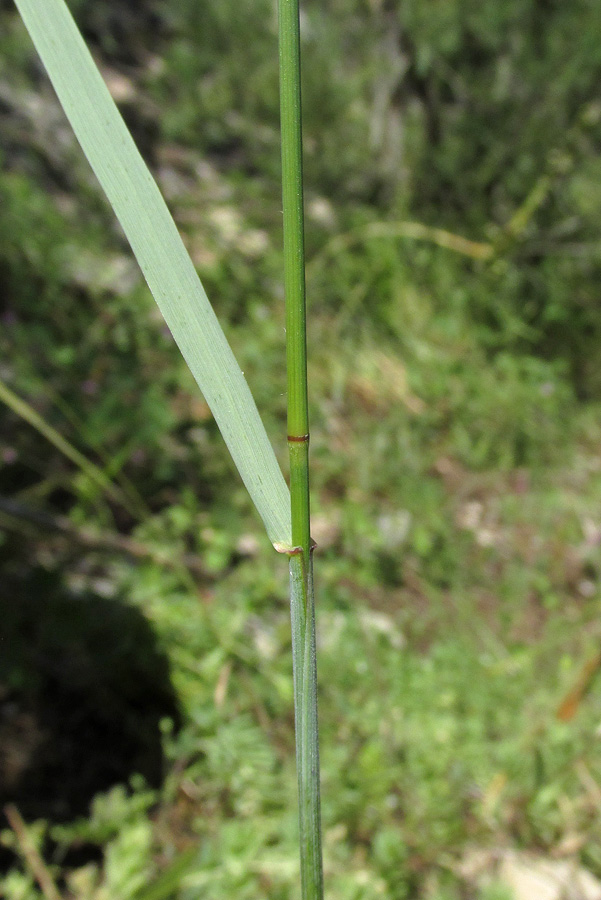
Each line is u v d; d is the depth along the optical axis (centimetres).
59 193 90
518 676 60
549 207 97
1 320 77
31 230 83
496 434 85
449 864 50
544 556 74
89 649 56
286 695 56
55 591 58
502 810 52
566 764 53
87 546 64
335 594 66
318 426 80
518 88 100
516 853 51
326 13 108
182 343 22
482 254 92
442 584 71
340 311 93
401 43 100
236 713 54
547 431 86
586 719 55
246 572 65
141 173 22
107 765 53
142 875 45
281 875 47
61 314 81
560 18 99
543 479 82
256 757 52
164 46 114
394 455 79
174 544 66
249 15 110
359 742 54
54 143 92
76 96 22
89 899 45
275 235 98
